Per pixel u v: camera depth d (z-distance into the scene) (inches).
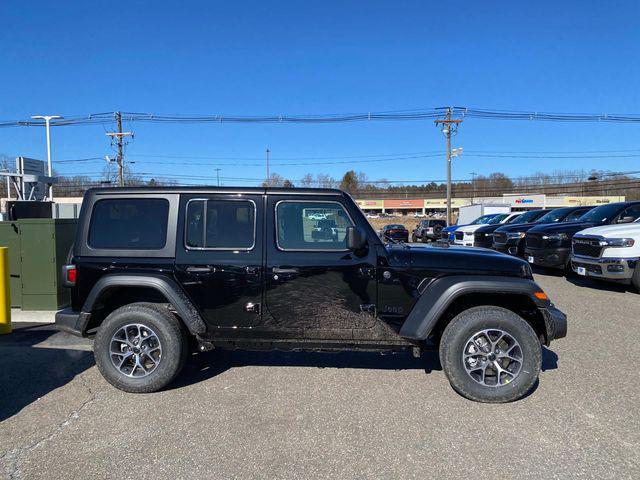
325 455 126.3
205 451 128.6
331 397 165.5
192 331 168.4
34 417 150.4
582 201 3097.9
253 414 151.9
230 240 171.3
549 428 140.9
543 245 463.2
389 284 165.9
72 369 195.5
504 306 175.9
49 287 284.2
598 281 420.5
